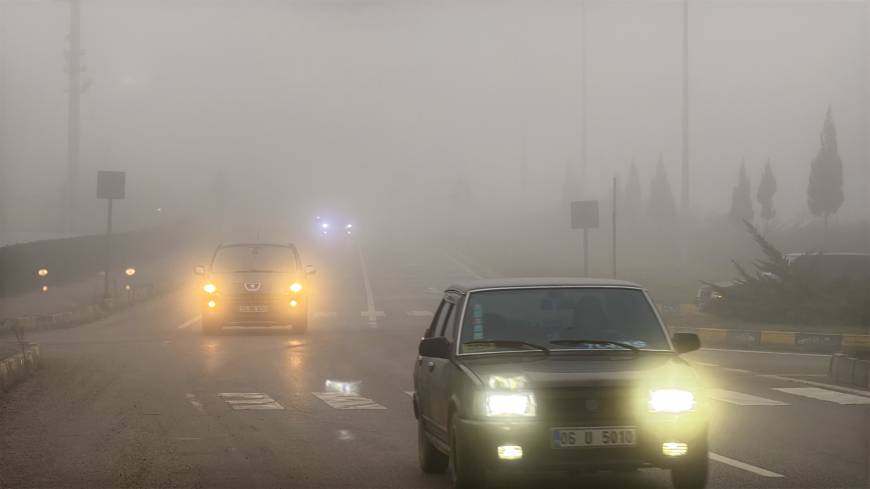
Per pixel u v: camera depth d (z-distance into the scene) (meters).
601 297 18.44
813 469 19.84
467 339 17.95
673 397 16.31
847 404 30.78
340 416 28.25
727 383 36.91
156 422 26.92
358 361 45.22
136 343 54.91
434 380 18.95
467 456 16.31
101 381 37.12
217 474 19.61
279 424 26.66
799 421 27.02
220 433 25.02
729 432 24.94
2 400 31.59
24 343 44.66
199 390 34.50
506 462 16.02
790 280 65.38
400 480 19.09
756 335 56.25
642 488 18.34
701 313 70.25
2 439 23.94
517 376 16.38
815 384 36.50
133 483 18.69
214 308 59.47
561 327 18.03
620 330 18.03
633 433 16.11
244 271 60.34
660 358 17.38
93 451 22.27
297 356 47.47
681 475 16.61
